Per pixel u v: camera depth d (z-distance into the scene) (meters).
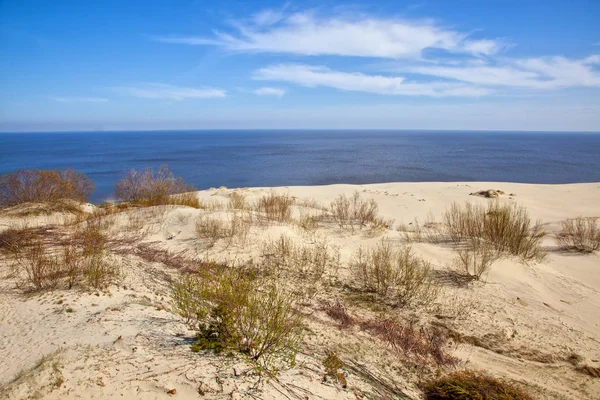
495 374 4.24
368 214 11.85
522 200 18.84
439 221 14.09
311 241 9.08
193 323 4.24
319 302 5.77
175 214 10.57
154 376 2.90
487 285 6.79
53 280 5.36
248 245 8.12
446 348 4.75
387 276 6.56
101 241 7.96
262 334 3.68
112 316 4.14
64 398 2.49
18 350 3.26
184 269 6.79
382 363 4.26
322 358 4.03
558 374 4.34
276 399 2.93
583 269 8.20
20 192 12.96
